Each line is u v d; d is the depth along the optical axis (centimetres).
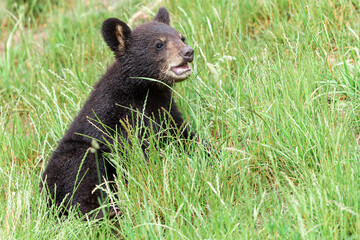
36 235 866
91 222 899
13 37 1759
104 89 1038
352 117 996
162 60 1024
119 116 1025
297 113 966
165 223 850
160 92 1062
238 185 902
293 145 946
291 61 1105
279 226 750
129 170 962
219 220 807
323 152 885
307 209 784
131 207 898
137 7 1617
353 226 748
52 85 1371
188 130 1067
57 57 1518
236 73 1251
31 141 1217
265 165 944
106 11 1709
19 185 1006
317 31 1255
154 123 1042
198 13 1491
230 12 1440
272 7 1452
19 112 1387
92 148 988
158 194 887
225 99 1098
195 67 1041
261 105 1041
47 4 1895
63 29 1691
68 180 1002
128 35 1054
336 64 1106
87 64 1431
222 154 959
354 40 1225
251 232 746
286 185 888
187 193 890
